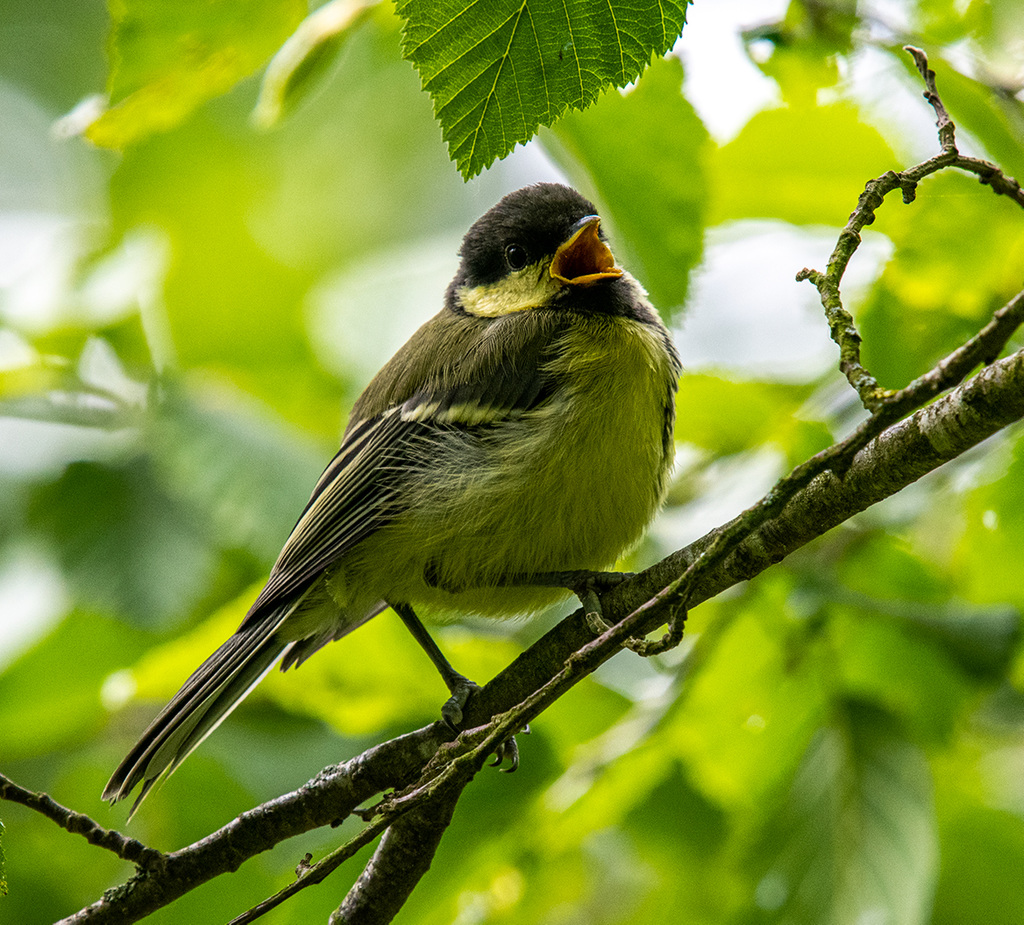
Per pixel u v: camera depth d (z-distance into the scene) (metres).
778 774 8.48
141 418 10.45
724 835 8.88
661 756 8.41
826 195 9.02
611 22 4.73
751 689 8.54
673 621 4.95
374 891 6.62
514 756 7.52
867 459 5.32
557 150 8.37
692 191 8.13
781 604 8.49
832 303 5.00
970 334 8.34
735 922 7.82
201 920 8.55
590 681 8.78
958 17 8.34
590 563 8.05
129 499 9.88
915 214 8.00
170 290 12.28
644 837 9.02
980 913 8.30
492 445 7.84
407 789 5.84
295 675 8.78
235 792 8.94
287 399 11.89
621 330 8.07
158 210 13.47
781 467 8.72
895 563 8.81
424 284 12.49
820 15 8.11
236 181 13.90
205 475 9.80
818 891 7.49
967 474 8.66
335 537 8.10
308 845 8.14
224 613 8.77
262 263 13.17
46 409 10.34
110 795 7.09
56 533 9.73
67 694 9.37
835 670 8.36
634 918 9.62
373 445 8.23
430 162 15.80
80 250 11.45
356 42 15.06
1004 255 8.01
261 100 8.23
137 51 7.75
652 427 7.91
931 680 8.41
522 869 8.27
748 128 8.75
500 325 8.28
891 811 7.63
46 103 16.91
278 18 7.67
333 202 15.52
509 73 4.80
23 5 17.09
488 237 8.97
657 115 7.89
